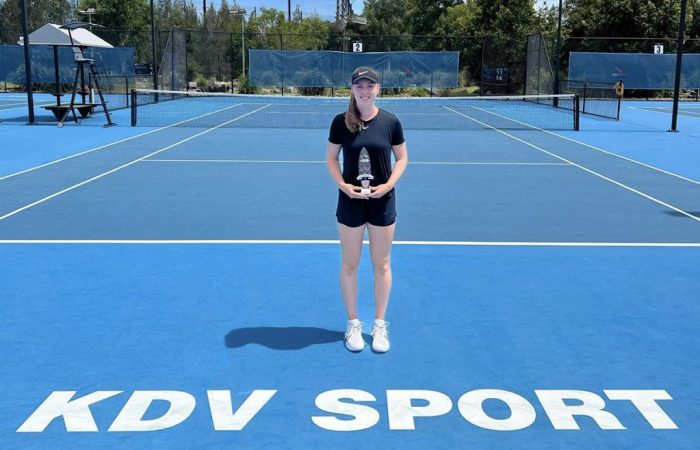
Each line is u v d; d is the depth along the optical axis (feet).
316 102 113.60
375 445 12.03
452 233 27.55
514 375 14.76
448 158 49.88
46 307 18.69
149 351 15.84
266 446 11.98
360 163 15.40
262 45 151.23
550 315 18.40
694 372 15.03
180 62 109.40
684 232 28.09
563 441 12.22
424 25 206.39
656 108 106.42
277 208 32.17
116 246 25.08
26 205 32.35
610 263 23.44
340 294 19.95
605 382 14.48
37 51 126.93
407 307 18.94
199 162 46.57
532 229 28.37
